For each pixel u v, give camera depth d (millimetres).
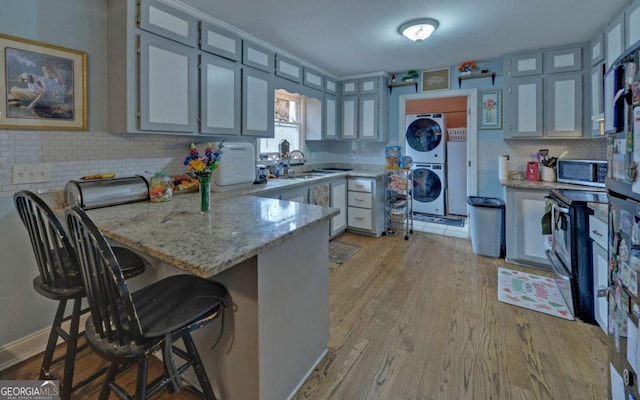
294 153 4344
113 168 2248
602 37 2846
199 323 1182
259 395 1331
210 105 2602
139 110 2117
